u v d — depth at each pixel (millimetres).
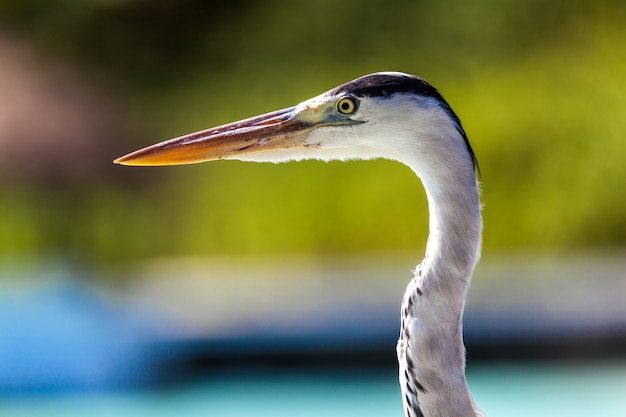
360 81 5402
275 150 5578
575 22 18766
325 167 16047
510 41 18797
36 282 12711
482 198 15195
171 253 15750
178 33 22547
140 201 16766
